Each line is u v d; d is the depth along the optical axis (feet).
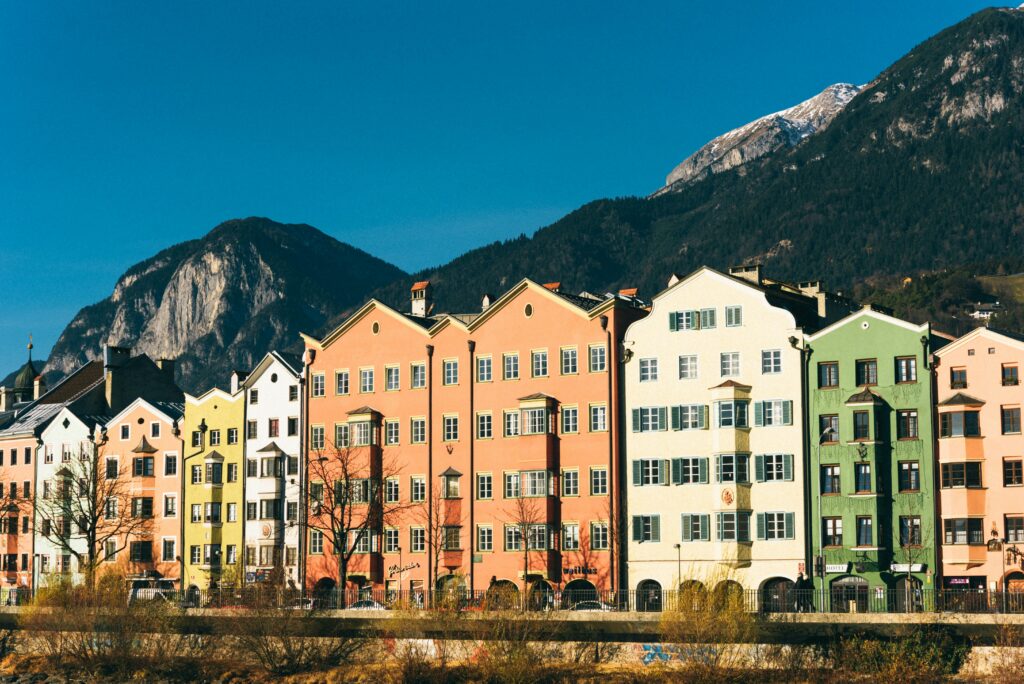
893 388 376.68
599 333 415.85
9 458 559.38
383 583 442.50
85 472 486.79
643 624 324.80
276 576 441.68
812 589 372.58
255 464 479.00
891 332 378.94
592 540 408.05
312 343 471.62
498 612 339.16
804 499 382.22
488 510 425.69
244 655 369.91
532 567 412.16
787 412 388.16
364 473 449.48
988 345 367.25
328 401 465.06
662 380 405.80
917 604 339.98
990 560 358.84
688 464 398.42
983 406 365.61
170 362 569.23
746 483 390.21
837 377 384.68
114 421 521.24
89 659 380.37
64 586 400.88
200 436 497.46
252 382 485.97
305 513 455.63
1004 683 286.46
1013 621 292.61
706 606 319.88
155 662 373.40
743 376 395.55
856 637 309.01
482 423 431.84
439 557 430.61
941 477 367.25
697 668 313.94
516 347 429.38
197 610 375.04
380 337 457.27
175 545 497.87
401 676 335.47
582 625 331.16
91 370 603.67
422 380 446.60
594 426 412.77
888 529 372.38
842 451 379.14
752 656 317.01
